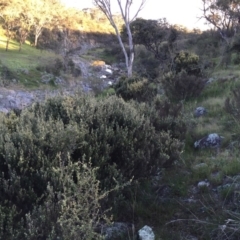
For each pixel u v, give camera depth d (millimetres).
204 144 5781
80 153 3533
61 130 3346
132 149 3750
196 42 40281
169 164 4383
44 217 2521
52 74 37938
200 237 3129
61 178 2816
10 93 25844
